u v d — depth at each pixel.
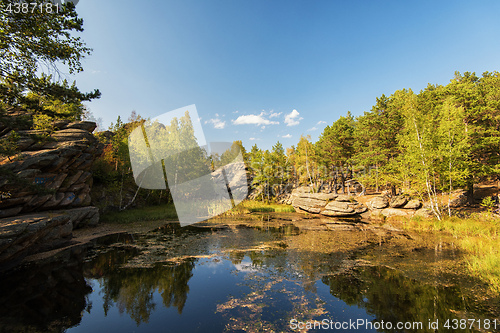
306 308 4.97
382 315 4.70
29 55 6.32
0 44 5.89
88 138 13.90
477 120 20.17
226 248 9.76
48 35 6.24
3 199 8.70
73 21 6.27
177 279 6.41
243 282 6.27
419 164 16.27
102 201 18.56
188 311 4.79
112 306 4.95
